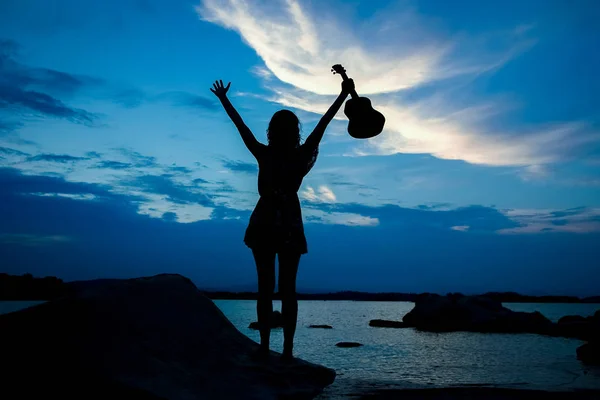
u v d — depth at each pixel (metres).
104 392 2.36
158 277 3.40
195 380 2.62
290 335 3.26
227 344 3.14
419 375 4.47
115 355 2.53
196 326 3.11
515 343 8.22
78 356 2.44
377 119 3.50
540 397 3.05
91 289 2.94
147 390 2.38
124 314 2.82
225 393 2.59
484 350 7.09
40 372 2.36
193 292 3.44
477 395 3.09
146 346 2.70
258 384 2.79
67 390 2.34
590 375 4.39
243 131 3.38
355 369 5.02
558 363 5.47
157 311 3.01
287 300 3.27
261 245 3.21
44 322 2.55
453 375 4.47
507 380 4.05
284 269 3.29
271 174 3.28
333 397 2.99
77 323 2.61
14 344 2.42
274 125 3.38
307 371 3.10
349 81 3.53
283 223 3.22
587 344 6.04
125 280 3.19
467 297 13.95
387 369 4.98
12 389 2.30
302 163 3.33
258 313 3.25
